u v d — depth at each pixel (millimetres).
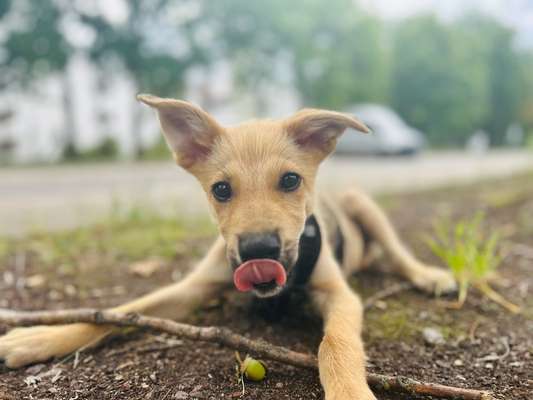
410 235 651
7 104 2686
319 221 378
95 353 312
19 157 2600
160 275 481
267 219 292
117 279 466
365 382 255
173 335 316
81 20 2562
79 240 620
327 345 280
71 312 320
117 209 754
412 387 246
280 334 334
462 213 791
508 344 314
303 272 351
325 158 361
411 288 437
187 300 366
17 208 881
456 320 357
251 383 266
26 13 2473
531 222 666
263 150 333
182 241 619
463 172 1596
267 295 282
